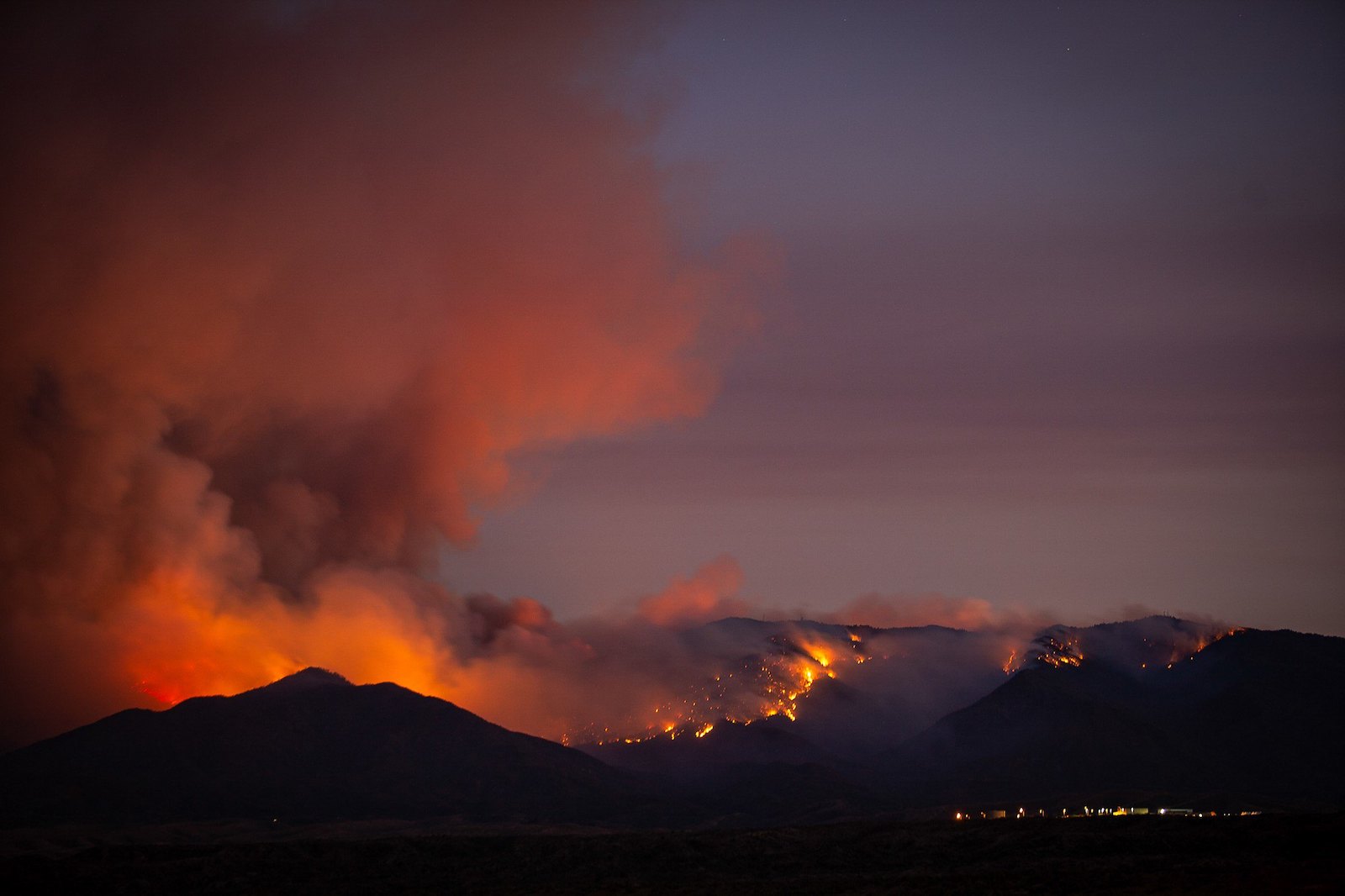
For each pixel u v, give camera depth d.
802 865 161.75
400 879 165.00
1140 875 130.88
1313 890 109.38
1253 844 144.88
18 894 158.38
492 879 163.00
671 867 164.12
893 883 139.12
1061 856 151.25
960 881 136.12
